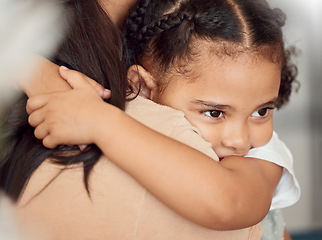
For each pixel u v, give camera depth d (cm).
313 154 265
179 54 88
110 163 62
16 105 68
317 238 256
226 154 88
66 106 64
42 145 65
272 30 88
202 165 62
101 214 60
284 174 93
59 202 61
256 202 67
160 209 61
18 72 67
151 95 93
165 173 60
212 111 86
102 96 70
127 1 85
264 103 86
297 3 245
